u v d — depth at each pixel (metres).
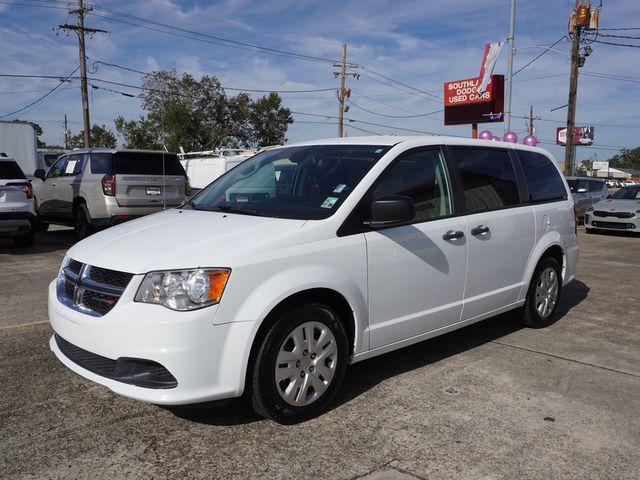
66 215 11.52
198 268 3.12
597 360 4.72
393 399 3.86
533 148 5.80
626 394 4.00
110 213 10.26
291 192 4.12
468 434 3.37
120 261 3.29
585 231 16.72
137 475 2.89
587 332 5.57
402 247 3.97
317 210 3.77
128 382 3.11
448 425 3.48
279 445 3.21
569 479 2.91
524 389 4.06
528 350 4.96
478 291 4.71
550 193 5.80
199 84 43.00
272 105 46.56
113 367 3.22
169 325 3.01
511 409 3.72
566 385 4.15
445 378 4.25
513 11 18.97
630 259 10.71
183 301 3.07
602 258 10.87
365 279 3.74
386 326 3.91
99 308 3.25
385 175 4.02
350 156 4.22
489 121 22.73
